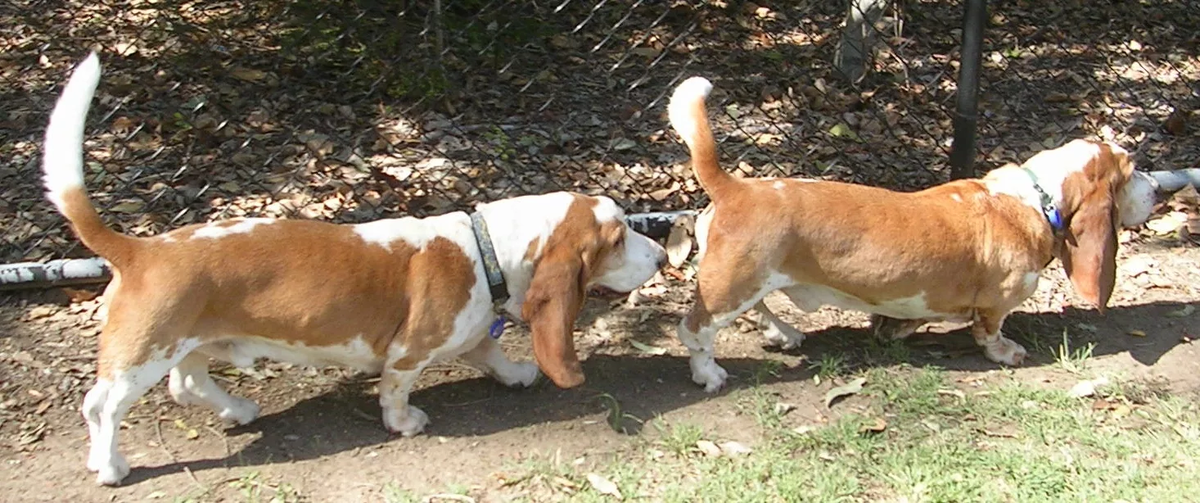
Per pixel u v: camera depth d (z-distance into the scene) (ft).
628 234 11.62
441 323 11.27
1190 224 14.46
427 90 15.71
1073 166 12.28
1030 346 12.79
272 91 15.83
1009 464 11.32
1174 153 15.87
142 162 14.74
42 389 12.02
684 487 11.16
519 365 12.12
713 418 11.86
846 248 11.82
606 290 11.76
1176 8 19.90
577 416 11.87
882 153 15.53
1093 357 12.64
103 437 10.98
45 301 13.00
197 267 10.78
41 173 14.51
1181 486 11.15
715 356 12.60
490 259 11.34
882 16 17.24
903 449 11.53
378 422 11.78
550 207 11.42
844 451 11.51
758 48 17.31
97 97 15.56
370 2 15.80
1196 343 12.82
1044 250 12.21
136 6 16.83
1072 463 11.37
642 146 15.42
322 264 10.99
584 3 17.52
